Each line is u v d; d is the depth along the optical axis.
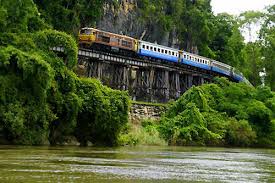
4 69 39.78
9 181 14.37
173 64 84.69
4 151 29.41
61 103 43.38
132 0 101.00
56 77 44.34
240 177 19.62
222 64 96.94
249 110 76.69
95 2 87.00
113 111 46.88
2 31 46.75
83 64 72.88
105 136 47.25
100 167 21.03
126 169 20.69
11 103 39.25
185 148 51.94
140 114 66.19
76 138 46.25
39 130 41.03
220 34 128.00
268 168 25.39
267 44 118.94
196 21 116.00
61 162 22.62
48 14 79.44
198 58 88.62
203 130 62.88
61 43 46.72
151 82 79.06
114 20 95.25
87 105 45.62
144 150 41.34
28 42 45.03
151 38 106.44
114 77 74.88
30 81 40.78
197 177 18.94
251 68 124.94
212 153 42.84
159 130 60.12
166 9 110.81
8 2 49.06
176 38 112.69
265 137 76.00
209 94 78.62
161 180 17.14
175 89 84.38
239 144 70.44
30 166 19.48
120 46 73.31
